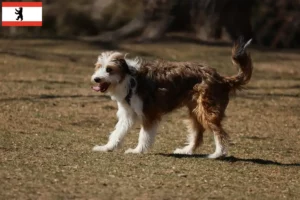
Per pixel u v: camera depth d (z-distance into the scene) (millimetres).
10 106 16969
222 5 39375
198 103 11633
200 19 39875
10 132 13750
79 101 18406
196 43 35219
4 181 9359
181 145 13305
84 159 11047
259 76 27312
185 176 10227
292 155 12930
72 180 9586
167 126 15547
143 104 11539
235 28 39250
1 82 21359
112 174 10062
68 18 43125
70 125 15188
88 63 27688
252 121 17062
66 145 12641
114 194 8984
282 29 43000
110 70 11297
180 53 31641
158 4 40281
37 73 24109
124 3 43750
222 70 27703
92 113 16828
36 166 10375
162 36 38094
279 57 32656
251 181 10281
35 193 8859
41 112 16453
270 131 15781
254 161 11961
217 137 11703
